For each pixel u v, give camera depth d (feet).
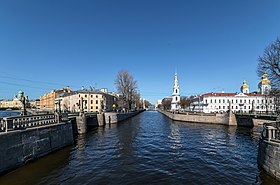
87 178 44.34
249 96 320.29
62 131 75.56
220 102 326.24
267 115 136.15
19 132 51.37
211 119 182.29
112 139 95.09
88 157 61.72
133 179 44.01
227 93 344.08
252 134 114.42
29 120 59.62
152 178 44.68
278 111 132.87
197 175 46.57
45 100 453.99
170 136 106.22
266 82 310.65
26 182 41.63
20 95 76.38
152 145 81.46
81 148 74.64
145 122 196.85
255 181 42.29
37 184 40.75
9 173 46.37
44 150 62.44
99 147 76.69
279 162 39.52
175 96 441.68
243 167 52.13
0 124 48.37
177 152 69.31
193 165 54.29
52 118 75.25
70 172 47.93
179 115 214.07
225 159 60.39
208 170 50.08
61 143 74.02
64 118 88.12
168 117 275.80
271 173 42.14
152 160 59.11
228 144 84.23
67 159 59.21
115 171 49.08
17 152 50.34
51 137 67.10
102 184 41.22
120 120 199.93
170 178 44.73
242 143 86.58
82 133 113.19
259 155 49.65
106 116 171.94
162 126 158.40
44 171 48.29
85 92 292.20
